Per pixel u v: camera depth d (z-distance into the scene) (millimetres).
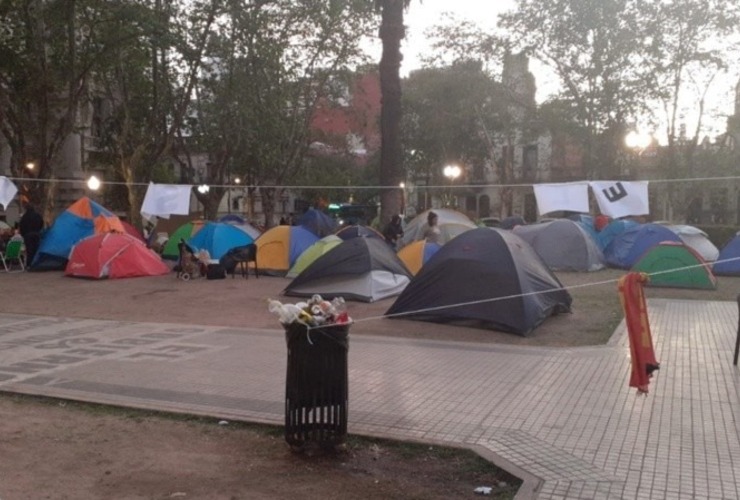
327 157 47375
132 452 5484
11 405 6820
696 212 42562
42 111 21609
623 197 10383
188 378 7762
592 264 20391
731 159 33406
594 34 30328
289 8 28656
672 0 29328
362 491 4727
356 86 34438
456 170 32969
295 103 31938
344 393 5430
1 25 21359
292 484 4836
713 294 15539
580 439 5660
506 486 4840
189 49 24453
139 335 10500
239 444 5676
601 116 31000
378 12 21359
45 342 9938
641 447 5465
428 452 5465
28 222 20750
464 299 11203
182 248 18469
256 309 13219
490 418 6258
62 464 5215
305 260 18359
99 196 33031
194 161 46938
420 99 40469
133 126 27688
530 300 10758
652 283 16656
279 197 35469
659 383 7465
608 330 10852
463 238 11844
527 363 8516
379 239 15977
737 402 6727
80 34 22938
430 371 8094
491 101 37125
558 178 46750
